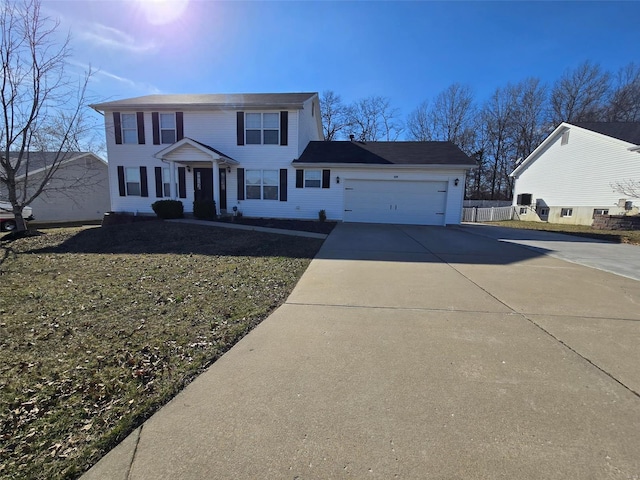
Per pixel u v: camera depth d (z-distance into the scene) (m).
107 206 23.36
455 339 3.18
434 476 1.62
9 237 9.66
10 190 10.05
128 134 15.38
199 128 14.98
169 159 13.75
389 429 1.95
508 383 2.44
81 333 3.24
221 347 2.96
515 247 8.91
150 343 3.03
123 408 2.10
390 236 10.80
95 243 8.91
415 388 2.37
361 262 6.73
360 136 34.78
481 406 2.17
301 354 2.86
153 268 6.11
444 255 7.61
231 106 14.32
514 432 1.92
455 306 4.13
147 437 1.86
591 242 10.24
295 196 15.12
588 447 1.81
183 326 3.43
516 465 1.68
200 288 4.84
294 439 1.86
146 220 14.54
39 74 9.83
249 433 1.90
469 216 21.55
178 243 8.93
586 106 29.75
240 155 15.00
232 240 9.45
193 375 2.51
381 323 3.57
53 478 1.59
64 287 4.87
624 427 1.97
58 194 20.62
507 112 33.12
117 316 3.71
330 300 4.34
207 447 1.79
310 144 16.89
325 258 7.09
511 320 3.68
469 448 1.80
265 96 16.58
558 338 3.22
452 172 14.41
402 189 14.77
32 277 5.45
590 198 17.19
